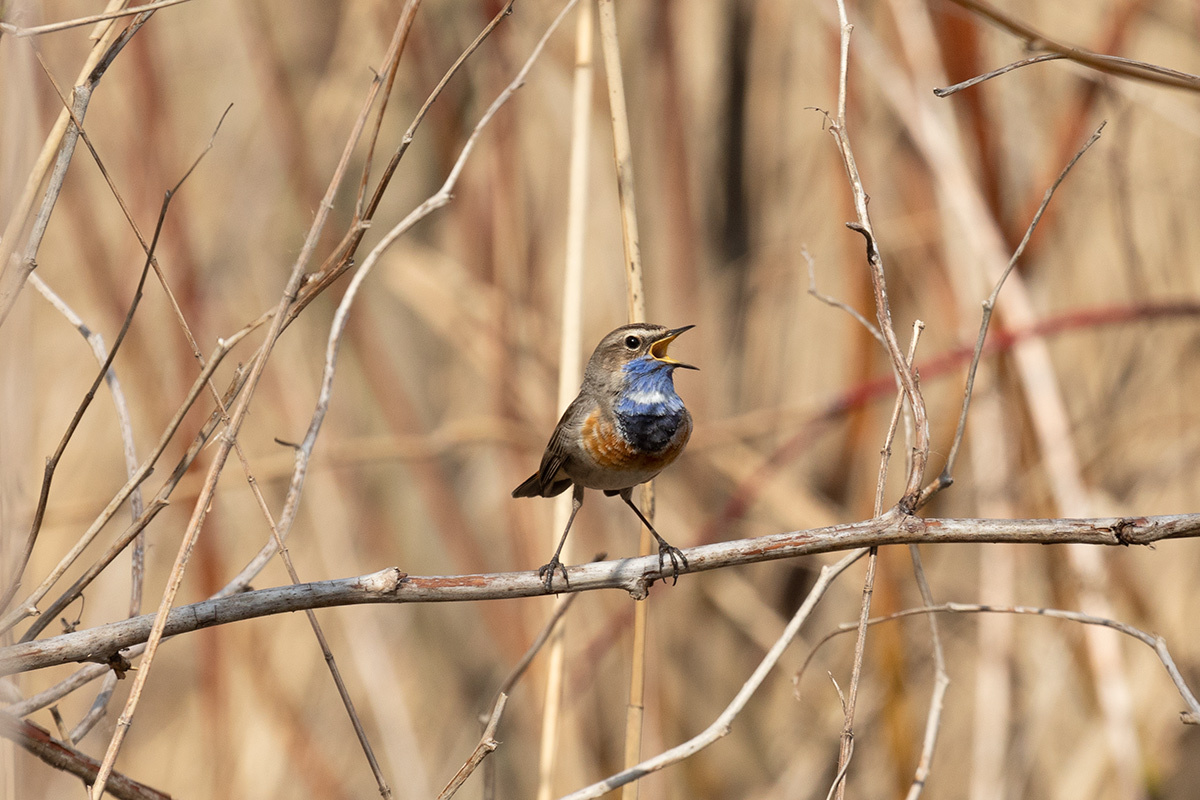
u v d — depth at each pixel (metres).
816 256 13.03
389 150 13.23
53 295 7.00
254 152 13.26
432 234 13.68
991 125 11.20
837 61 11.41
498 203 11.79
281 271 13.20
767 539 6.70
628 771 6.17
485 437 11.67
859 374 11.37
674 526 12.90
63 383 12.98
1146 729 11.64
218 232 13.10
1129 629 6.49
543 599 12.16
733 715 6.26
